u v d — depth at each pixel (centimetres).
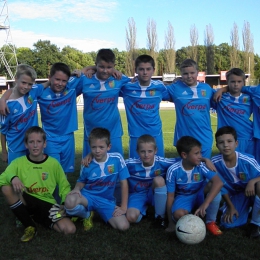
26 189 365
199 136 458
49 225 356
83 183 388
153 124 465
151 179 396
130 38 4850
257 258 296
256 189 345
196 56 5031
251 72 4725
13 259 298
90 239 333
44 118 439
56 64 417
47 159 375
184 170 369
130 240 330
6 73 4697
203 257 297
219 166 380
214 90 471
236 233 350
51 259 297
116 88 457
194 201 382
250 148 453
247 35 4697
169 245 319
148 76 443
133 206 383
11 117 400
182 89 456
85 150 478
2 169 638
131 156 475
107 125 463
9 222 383
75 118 454
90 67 466
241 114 445
